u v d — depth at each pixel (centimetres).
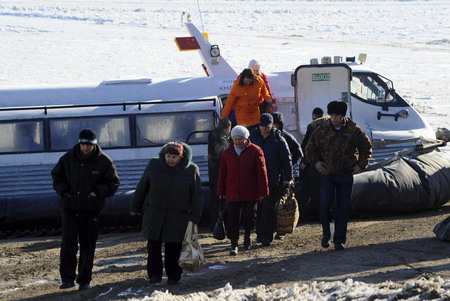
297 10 13938
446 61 6906
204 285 1268
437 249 1443
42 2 13562
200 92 2334
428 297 962
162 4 14312
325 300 1017
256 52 7231
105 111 2208
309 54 7206
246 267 1391
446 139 2472
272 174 1609
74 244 1267
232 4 15100
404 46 8238
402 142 2297
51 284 1323
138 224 1991
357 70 2442
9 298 1230
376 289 1045
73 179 1251
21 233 1986
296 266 1369
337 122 1492
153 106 2231
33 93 2255
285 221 1680
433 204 2102
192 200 1266
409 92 4938
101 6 13225
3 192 2103
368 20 12012
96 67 5938
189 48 2388
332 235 1722
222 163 1542
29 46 7300
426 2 16862
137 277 1352
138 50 7244
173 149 1244
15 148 2155
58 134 2180
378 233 1688
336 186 1530
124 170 2175
